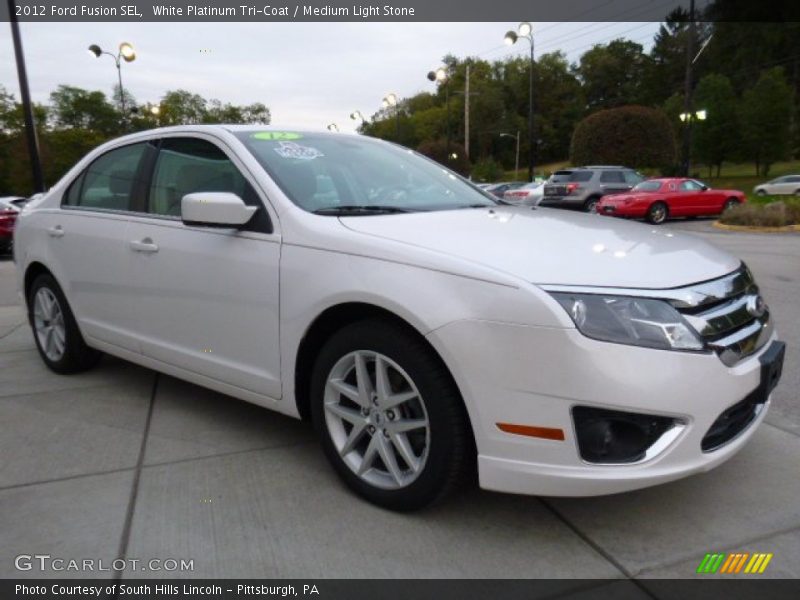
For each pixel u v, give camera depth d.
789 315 6.11
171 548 2.49
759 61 63.47
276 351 2.99
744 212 16.97
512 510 2.72
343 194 3.25
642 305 2.28
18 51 14.34
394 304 2.47
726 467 3.08
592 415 2.24
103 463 3.21
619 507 2.74
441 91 95.69
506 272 2.34
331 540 2.53
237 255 3.10
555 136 94.75
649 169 38.75
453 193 3.72
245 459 3.24
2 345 5.56
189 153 3.59
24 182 43.56
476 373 2.32
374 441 2.71
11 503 2.83
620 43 97.44
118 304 3.86
